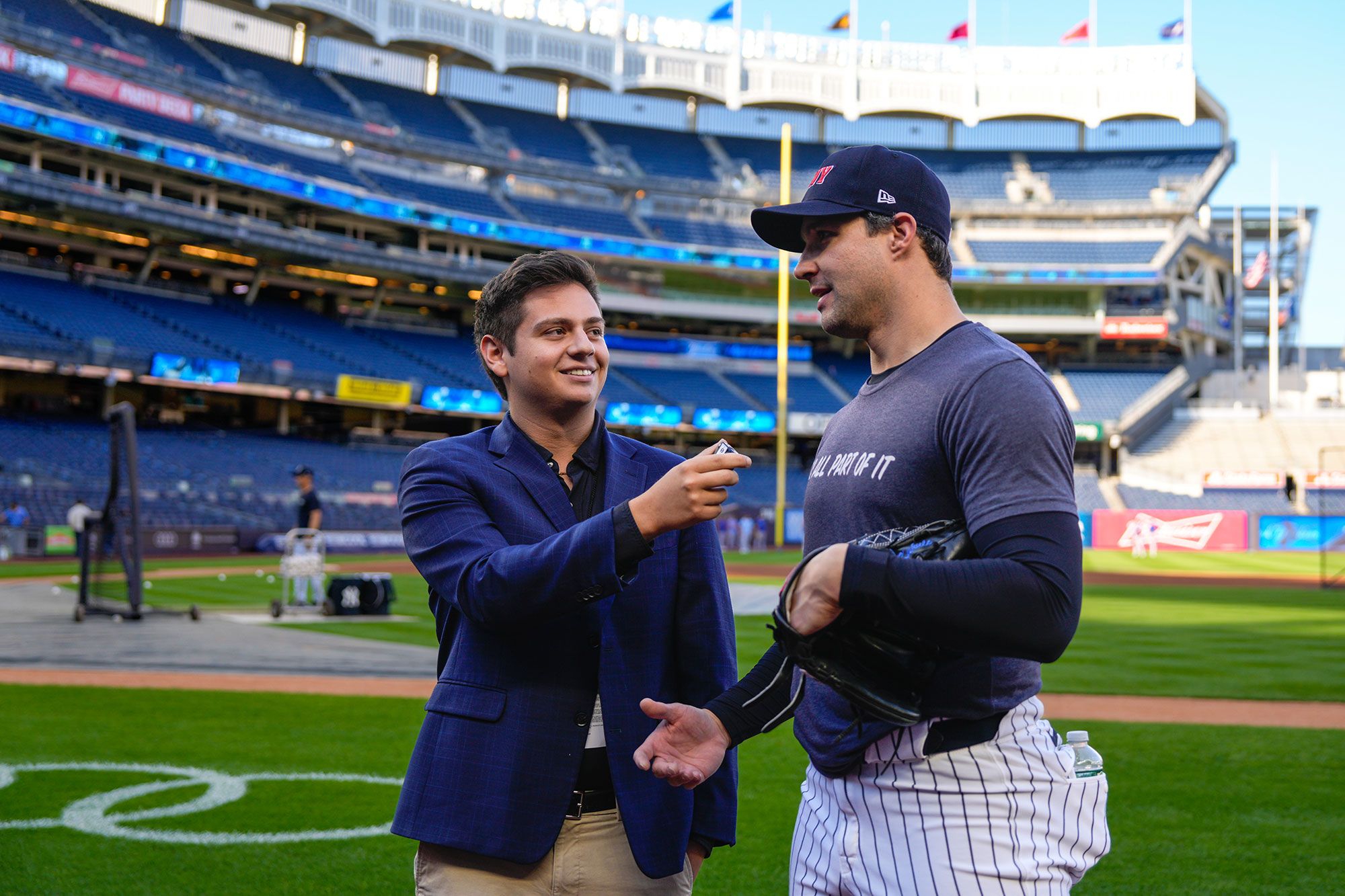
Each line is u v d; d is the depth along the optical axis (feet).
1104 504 132.46
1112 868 13.53
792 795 17.16
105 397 105.91
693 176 151.94
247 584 58.39
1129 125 157.28
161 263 117.91
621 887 6.96
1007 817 5.96
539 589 6.08
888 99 156.15
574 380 7.18
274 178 112.27
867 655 5.71
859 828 6.31
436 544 6.81
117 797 16.19
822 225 6.59
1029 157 157.99
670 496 5.92
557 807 6.68
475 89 148.15
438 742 6.86
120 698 24.50
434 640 36.73
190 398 118.21
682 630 7.42
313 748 19.70
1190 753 20.52
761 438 150.10
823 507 6.68
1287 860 13.84
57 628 37.86
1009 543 5.41
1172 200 148.56
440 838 6.63
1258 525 122.31
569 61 148.05
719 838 7.35
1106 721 23.95
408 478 7.30
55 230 109.29
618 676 6.95
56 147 102.53
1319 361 174.60
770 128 158.71
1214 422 145.59
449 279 129.08
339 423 128.77
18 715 22.39
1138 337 143.74
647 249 137.90
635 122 155.33
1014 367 5.87
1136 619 48.57
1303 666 33.04
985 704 5.99
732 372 149.07
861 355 156.04
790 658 5.84
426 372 126.82
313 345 121.19
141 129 107.24
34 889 12.17
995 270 141.79
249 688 26.37
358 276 130.52
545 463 7.34
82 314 103.65
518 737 6.73
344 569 74.74
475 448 7.39
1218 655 35.86
